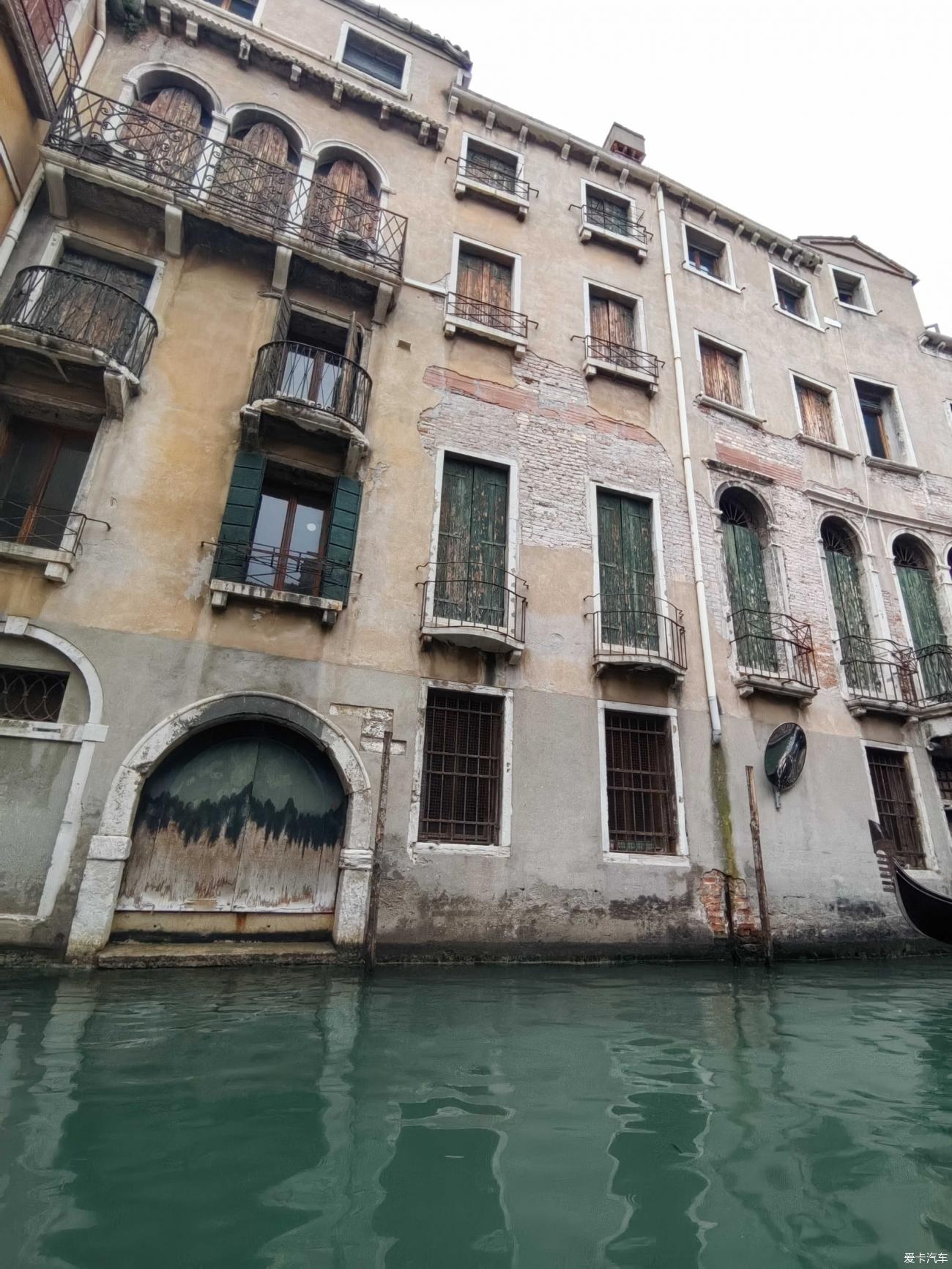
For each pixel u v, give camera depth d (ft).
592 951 24.23
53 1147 8.91
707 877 26.99
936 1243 7.83
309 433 26.35
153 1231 7.36
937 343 49.01
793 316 44.14
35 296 24.64
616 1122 10.66
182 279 27.78
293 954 20.94
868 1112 11.34
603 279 38.04
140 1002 16.03
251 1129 9.78
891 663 34.71
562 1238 7.64
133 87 30.30
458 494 29.66
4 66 23.39
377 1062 12.80
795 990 21.15
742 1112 11.21
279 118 32.96
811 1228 8.02
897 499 41.11
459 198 36.04
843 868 29.81
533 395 32.86
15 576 21.91
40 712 21.40
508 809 25.11
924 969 26.35
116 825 20.45
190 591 23.68
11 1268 6.53
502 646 26.61
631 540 32.22
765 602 34.78
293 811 23.35
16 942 18.80
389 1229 7.65
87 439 25.23
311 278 29.55
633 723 28.81
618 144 46.55
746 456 37.32
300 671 24.11
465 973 21.22
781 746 29.89
